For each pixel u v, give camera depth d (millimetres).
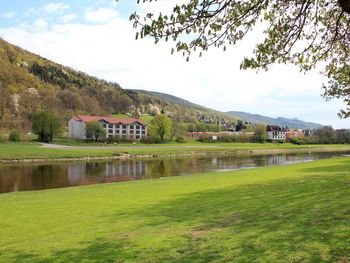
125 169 53656
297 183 23297
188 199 19328
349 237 9703
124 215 15695
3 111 151625
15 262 9883
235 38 7090
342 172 29609
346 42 8766
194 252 9734
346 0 5180
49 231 13359
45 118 111375
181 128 157375
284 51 8211
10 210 17984
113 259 9641
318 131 179000
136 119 164250
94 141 124000
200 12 6246
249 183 25500
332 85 20266
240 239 10570
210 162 67250
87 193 24266
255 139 163375
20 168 53188
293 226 11438
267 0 6863
